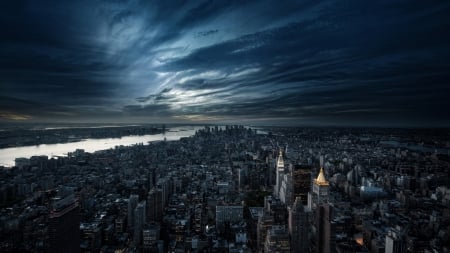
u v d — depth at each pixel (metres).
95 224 183.50
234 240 177.62
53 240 116.12
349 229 177.75
